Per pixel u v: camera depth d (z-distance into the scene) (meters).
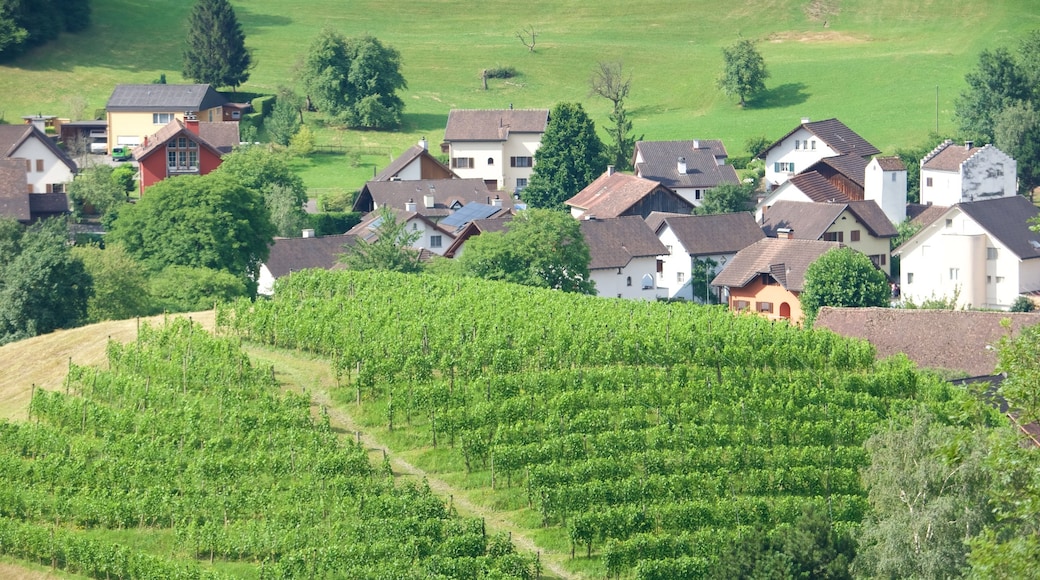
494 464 137.38
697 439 145.50
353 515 128.00
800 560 118.81
